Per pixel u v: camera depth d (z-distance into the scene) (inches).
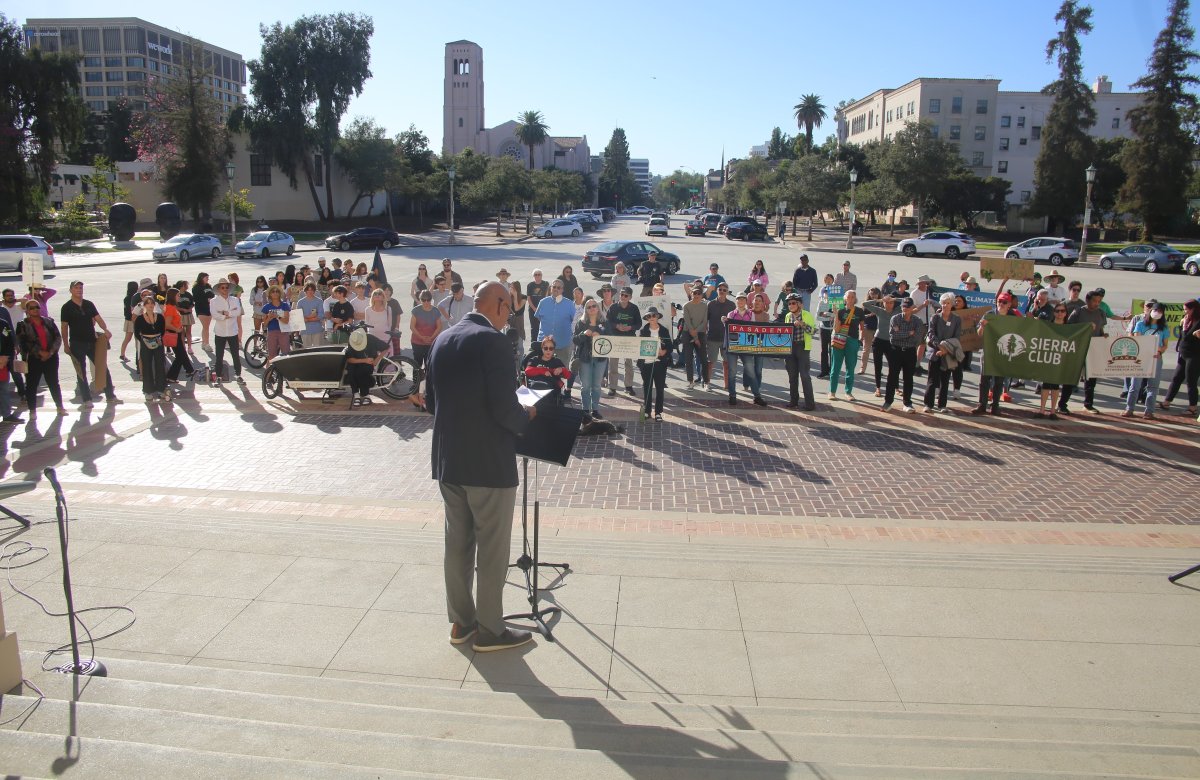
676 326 583.2
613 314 458.0
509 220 3422.7
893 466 351.6
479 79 4503.0
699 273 1331.2
